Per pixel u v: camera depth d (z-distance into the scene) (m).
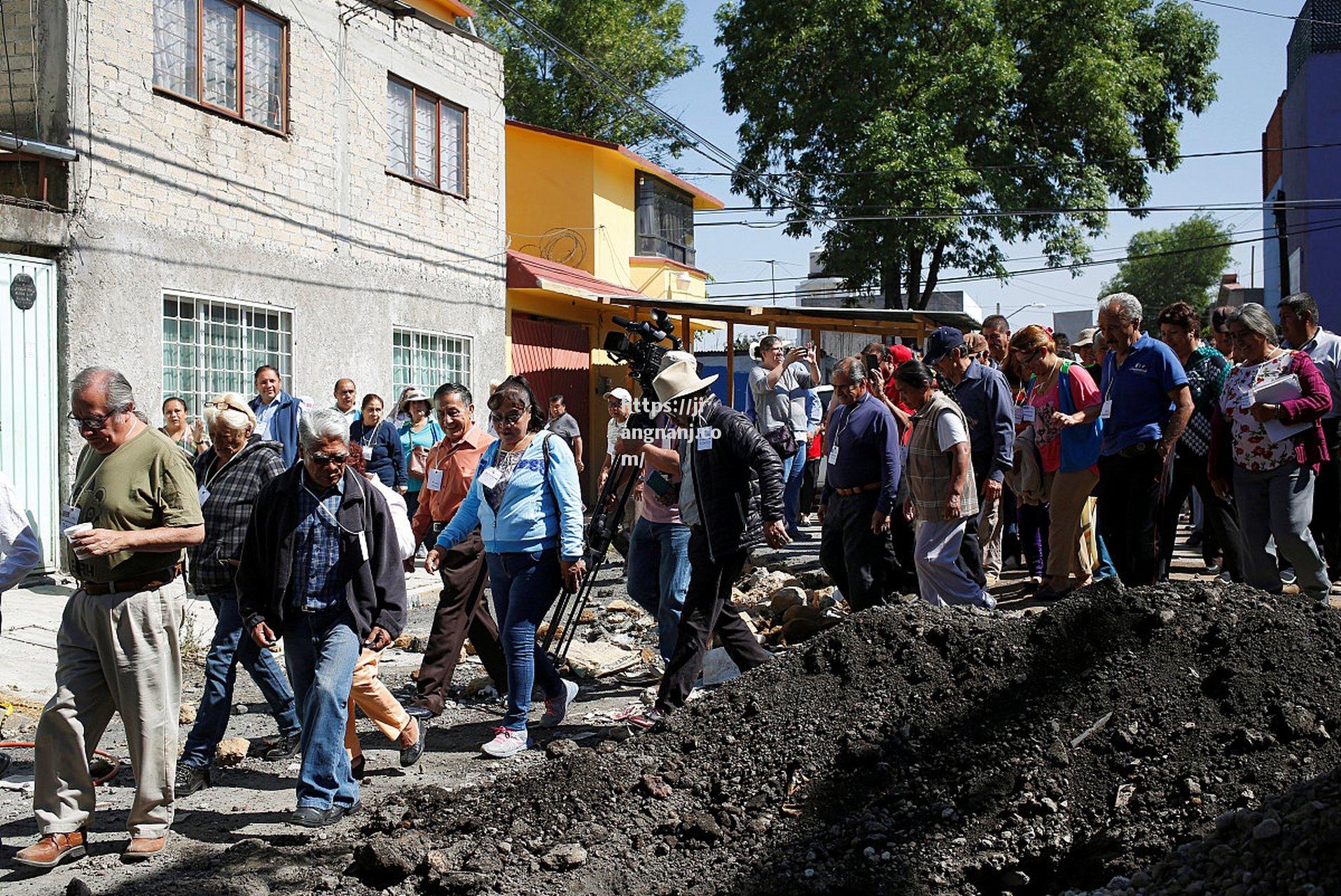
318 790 5.33
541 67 38.53
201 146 13.30
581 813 5.05
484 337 19.25
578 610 8.11
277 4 14.54
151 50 12.56
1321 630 5.41
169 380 12.98
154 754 5.06
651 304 19.62
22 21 11.63
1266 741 4.79
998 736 5.17
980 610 6.45
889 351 9.86
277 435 12.03
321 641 5.50
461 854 4.79
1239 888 3.81
